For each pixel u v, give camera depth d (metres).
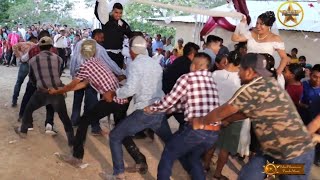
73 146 5.08
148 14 23.52
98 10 6.39
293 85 5.86
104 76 4.75
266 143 3.12
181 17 14.85
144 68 4.25
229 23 9.19
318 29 11.84
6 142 5.75
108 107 4.75
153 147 6.17
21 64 7.77
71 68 6.20
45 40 5.42
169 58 12.84
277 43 4.87
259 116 3.07
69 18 29.22
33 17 27.55
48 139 6.05
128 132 4.37
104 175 4.83
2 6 26.62
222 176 4.91
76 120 6.65
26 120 5.72
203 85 3.94
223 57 4.81
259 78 3.10
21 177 4.61
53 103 5.37
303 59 10.53
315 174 5.44
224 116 3.24
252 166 3.23
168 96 3.96
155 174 5.06
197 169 4.04
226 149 4.74
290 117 3.03
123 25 6.68
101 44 6.22
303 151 3.05
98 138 6.32
